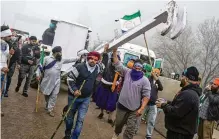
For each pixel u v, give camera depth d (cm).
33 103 862
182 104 430
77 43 1291
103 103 855
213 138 962
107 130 784
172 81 1287
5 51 607
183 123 438
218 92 734
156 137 866
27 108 791
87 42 1511
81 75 579
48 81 783
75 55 1283
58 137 633
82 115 589
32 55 918
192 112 435
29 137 590
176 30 516
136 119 598
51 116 778
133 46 1598
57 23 1288
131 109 593
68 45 1277
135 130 605
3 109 725
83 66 581
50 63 788
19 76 928
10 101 816
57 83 791
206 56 2623
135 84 590
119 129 620
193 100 429
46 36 1378
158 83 777
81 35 1296
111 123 866
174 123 445
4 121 645
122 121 604
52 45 1275
